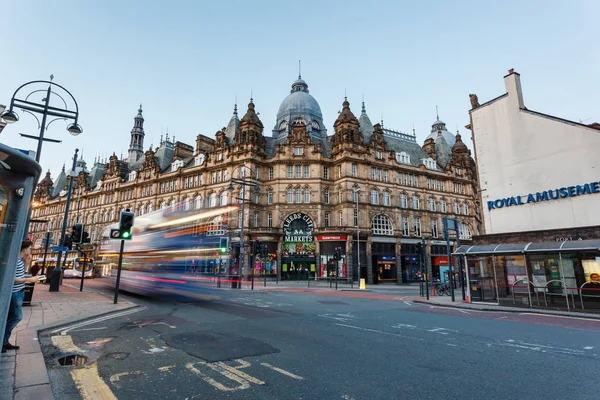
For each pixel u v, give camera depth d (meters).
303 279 44.09
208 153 51.47
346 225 44.56
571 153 18.61
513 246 17.56
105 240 32.12
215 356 7.03
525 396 5.07
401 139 60.38
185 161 58.22
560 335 9.74
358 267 40.88
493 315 14.55
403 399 4.92
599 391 5.28
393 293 28.14
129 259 22.30
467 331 10.25
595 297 14.74
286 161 47.22
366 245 45.38
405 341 8.66
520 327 11.15
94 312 12.73
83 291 22.86
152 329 9.92
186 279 17.89
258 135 49.25
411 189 52.09
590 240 15.25
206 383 5.49
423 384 5.53
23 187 3.58
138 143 80.88
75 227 22.30
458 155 60.62
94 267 47.16
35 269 19.59
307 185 46.59
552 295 16.12
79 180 75.81
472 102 24.12
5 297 3.42
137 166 68.75
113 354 7.19
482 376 5.95
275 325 10.77
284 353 7.32
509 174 21.03
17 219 3.53
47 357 6.93
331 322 11.54
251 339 8.65
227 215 29.70
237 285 30.09
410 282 47.91
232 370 6.14
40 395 4.74
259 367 6.34
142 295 20.09
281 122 56.09
